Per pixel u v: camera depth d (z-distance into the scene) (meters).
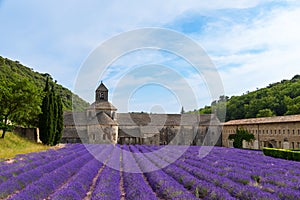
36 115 42.41
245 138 58.56
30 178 13.41
